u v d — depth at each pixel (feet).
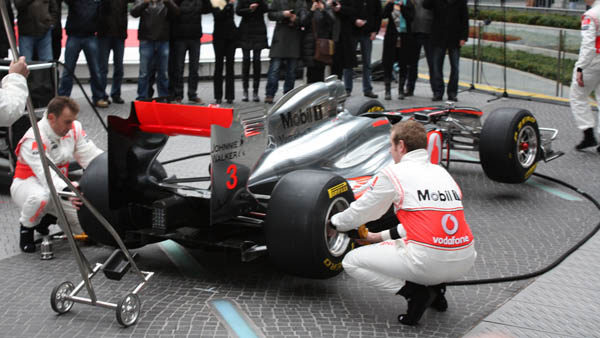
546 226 18.08
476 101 36.60
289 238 12.92
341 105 17.72
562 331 12.28
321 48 32.42
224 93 37.24
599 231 17.62
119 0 31.45
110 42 31.99
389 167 12.18
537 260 15.69
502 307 13.25
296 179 13.29
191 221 14.46
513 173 20.26
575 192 21.25
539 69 37.22
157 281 14.47
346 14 33.83
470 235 12.15
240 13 33.24
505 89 37.55
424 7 35.06
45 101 21.49
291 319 12.68
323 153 16.24
